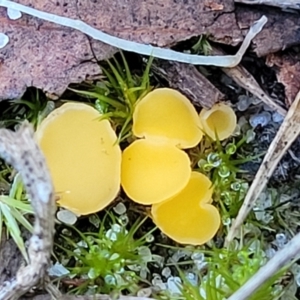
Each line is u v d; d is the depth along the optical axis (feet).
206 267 0.21
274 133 0.22
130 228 0.22
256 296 0.19
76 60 0.20
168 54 0.20
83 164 0.20
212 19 0.20
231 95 0.22
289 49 0.21
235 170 0.22
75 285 0.21
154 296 0.21
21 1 0.20
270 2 0.20
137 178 0.21
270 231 0.22
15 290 0.18
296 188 0.22
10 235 0.20
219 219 0.21
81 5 0.20
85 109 0.21
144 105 0.21
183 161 0.21
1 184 0.21
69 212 0.21
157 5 0.20
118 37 0.20
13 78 0.20
